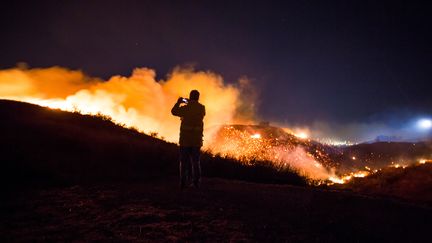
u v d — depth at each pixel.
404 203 7.29
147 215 4.97
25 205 5.39
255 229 4.66
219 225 4.72
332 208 6.36
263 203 6.27
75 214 5.01
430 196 10.46
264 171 11.86
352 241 4.57
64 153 9.11
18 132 9.86
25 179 6.97
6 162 7.41
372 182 13.20
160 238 4.11
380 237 4.86
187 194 6.55
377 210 6.42
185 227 4.55
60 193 6.28
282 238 4.41
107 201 5.76
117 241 3.96
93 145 10.03
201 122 7.25
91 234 4.18
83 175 7.77
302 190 7.96
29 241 3.88
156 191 6.70
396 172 13.58
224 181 8.48
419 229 5.38
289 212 5.77
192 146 7.09
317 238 4.54
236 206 5.84
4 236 4.00
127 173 8.43
